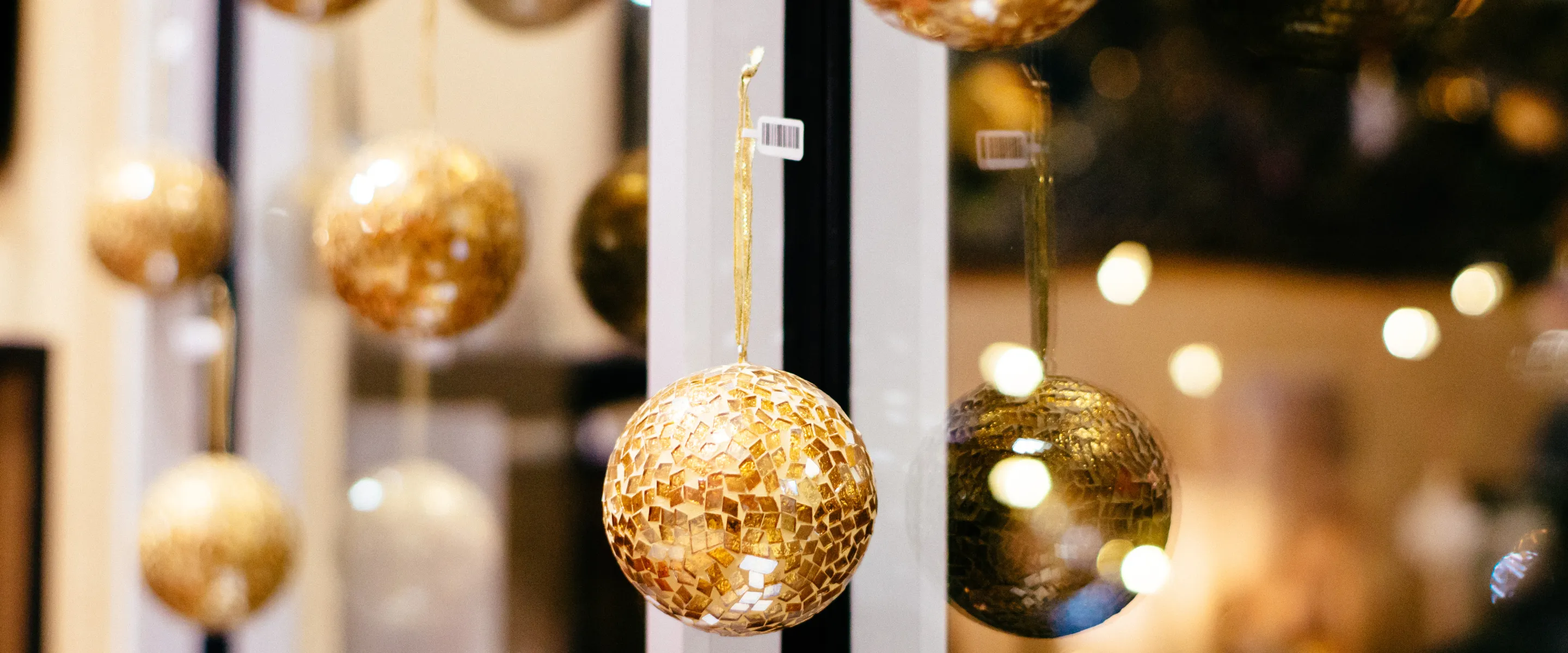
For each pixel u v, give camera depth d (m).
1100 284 1.13
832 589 0.86
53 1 1.44
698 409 0.84
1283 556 1.16
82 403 1.44
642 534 0.85
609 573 1.30
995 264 1.05
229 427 1.39
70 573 1.43
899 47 0.99
